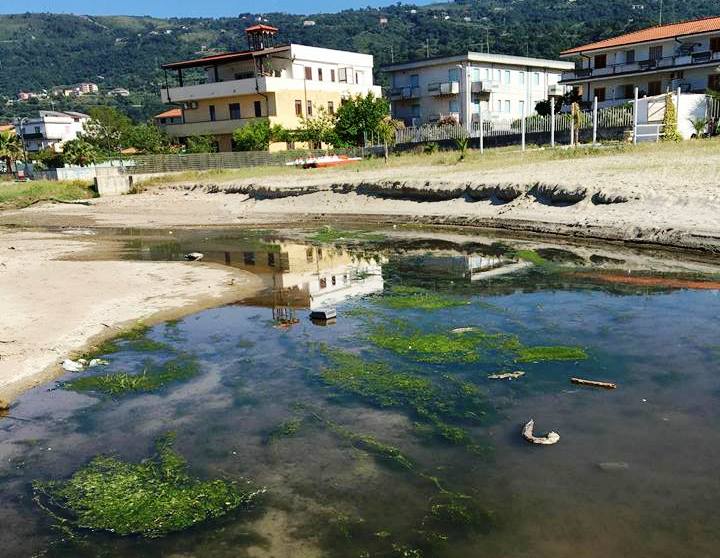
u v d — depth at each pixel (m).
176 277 18.41
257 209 37.19
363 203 32.97
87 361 11.71
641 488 6.87
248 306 15.11
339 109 63.06
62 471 7.94
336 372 10.57
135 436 8.77
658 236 19.44
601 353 10.67
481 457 7.71
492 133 48.06
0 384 10.66
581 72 58.22
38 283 17.44
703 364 9.91
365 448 8.09
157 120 89.62
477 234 24.52
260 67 65.56
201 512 6.92
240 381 10.48
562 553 5.96
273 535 6.48
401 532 6.43
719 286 14.37
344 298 15.55
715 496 6.67
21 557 6.32
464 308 13.95
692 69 51.34
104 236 30.73
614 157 32.28
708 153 29.66
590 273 16.56
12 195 47.75
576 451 7.68
